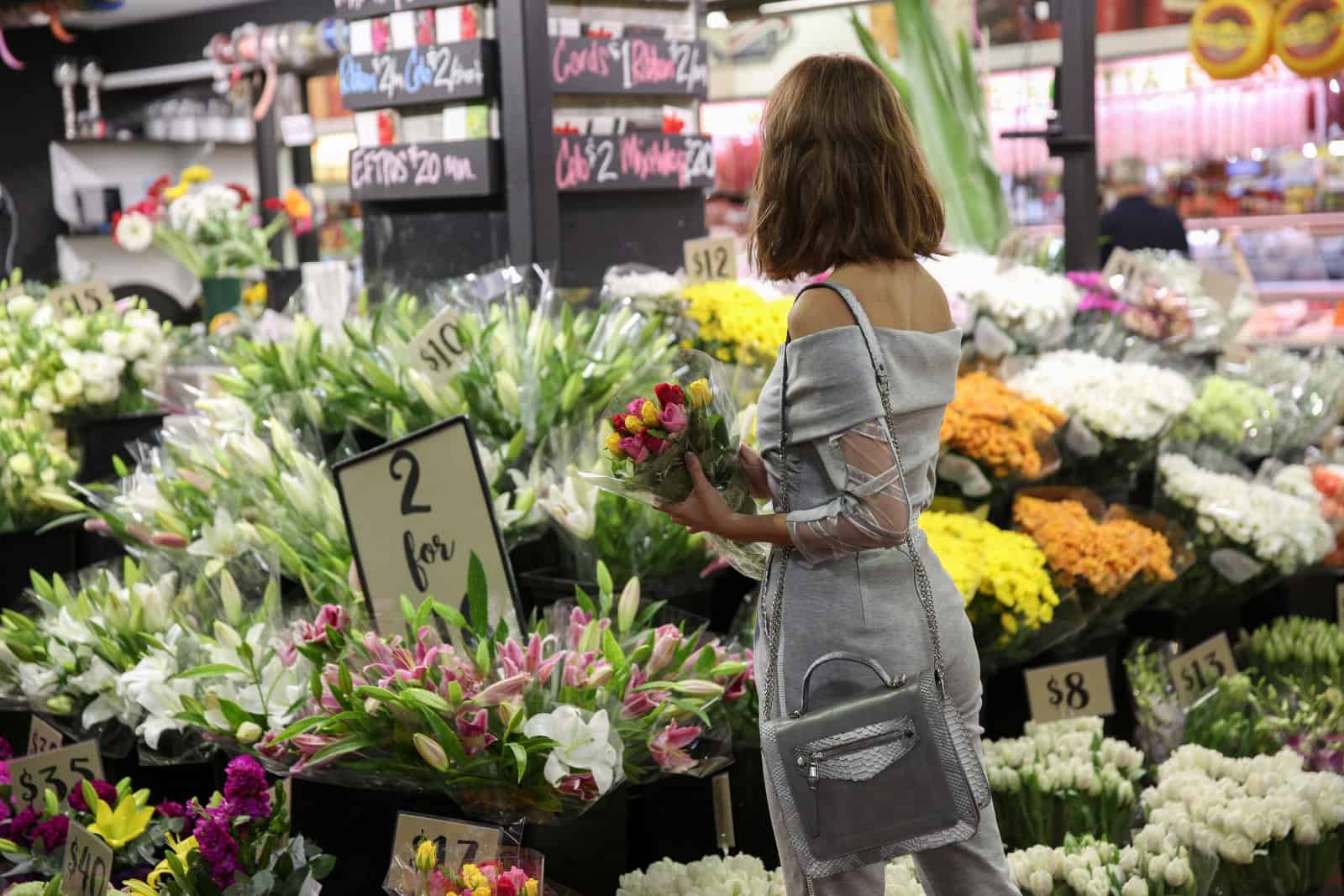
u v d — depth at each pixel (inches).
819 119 66.8
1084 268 168.4
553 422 104.9
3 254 345.7
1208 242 238.5
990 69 233.9
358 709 71.5
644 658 77.4
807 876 66.3
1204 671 116.3
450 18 138.6
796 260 68.6
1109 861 86.2
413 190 144.5
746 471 74.9
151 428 139.9
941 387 68.6
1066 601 106.1
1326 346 199.6
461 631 77.4
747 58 285.4
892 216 67.1
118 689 87.0
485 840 69.4
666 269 160.9
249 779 69.6
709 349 130.9
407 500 81.0
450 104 141.3
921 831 64.9
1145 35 229.8
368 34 147.1
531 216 135.0
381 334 115.0
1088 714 107.0
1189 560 116.6
